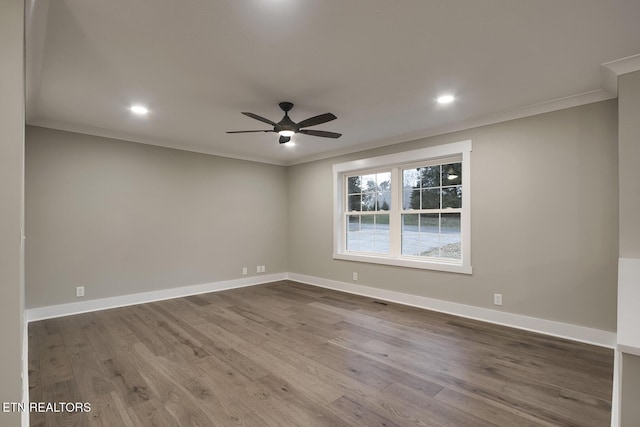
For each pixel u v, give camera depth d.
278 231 6.31
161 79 2.71
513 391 2.23
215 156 5.43
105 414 1.98
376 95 3.07
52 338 3.20
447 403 2.09
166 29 2.00
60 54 2.28
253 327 3.55
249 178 5.88
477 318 3.79
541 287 3.34
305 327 3.54
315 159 5.86
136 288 4.54
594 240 3.04
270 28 2.00
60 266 3.95
